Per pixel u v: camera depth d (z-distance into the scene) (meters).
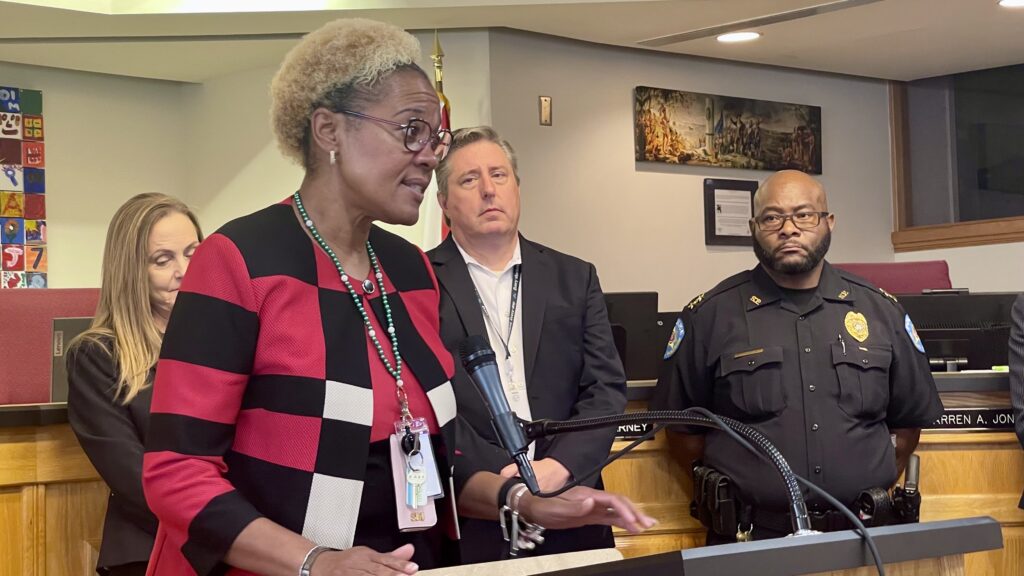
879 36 6.49
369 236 1.70
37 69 6.34
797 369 3.00
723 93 7.09
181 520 1.39
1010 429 3.46
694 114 6.90
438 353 1.68
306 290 1.52
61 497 2.68
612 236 6.53
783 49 6.76
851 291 3.12
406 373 1.61
